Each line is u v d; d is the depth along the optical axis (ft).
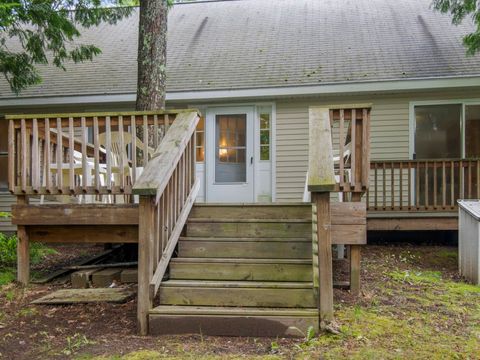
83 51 23.18
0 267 16.37
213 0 39.34
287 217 13.96
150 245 10.27
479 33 21.36
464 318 11.13
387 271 16.63
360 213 12.97
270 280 11.64
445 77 22.56
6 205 27.09
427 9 33.17
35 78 23.08
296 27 32.50
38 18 20.42
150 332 10.14
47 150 13.96
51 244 23.88
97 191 13.70
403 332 9.93
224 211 14.24
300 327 9.87
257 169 25.84
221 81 25.44
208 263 11.87
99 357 8.75
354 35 30.07
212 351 9.02
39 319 11.28
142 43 18.65
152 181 10.25
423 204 23.44
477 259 15.51
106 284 14.62
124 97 25.09
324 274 10.02
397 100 24.27
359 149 12.91
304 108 25.16
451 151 24.00
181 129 12.85
